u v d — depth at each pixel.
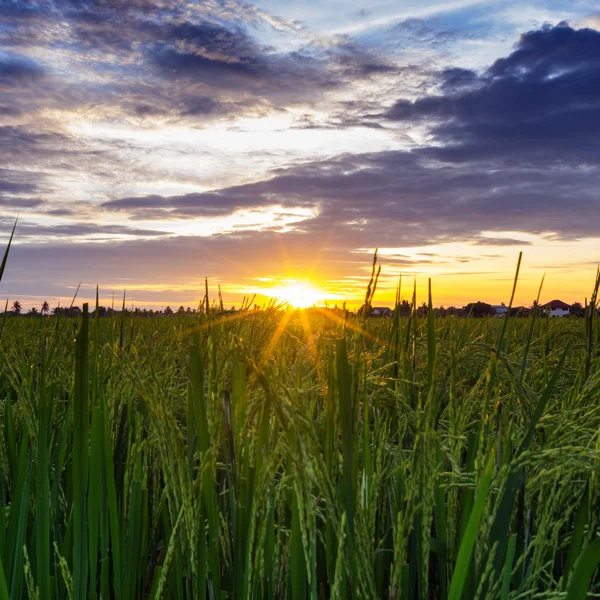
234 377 1.73
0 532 1.84
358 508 1.51
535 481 1.70
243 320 2.37
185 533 1.69
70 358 2.62
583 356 2.88
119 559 1.76
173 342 3.14
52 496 2.03
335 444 1.55
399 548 1.49
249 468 1.60
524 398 1.86
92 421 1.72
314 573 1.38
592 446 1.85
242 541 1.59
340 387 1.46
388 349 2.90
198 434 1.62
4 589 1.66
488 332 4.07
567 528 2.05
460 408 1.93
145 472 2.03
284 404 1.28
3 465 2.25
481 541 1.57
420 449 1.56
